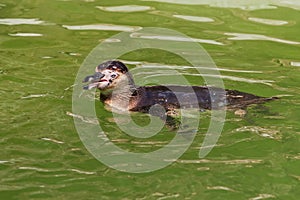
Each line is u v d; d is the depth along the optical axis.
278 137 22.59
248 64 31.02
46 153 20.97
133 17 38.72
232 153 21.31
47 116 24.02
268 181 19.33
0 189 18.47
